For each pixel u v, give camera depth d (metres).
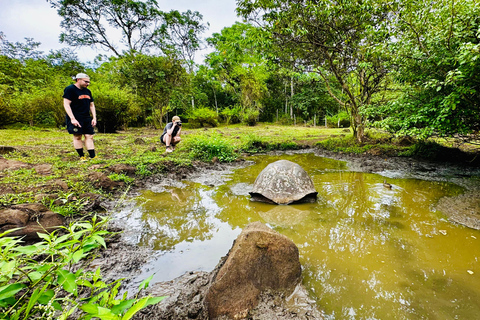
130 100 12.96
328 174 4.71
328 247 2.05
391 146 6.91
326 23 6.42
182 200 3.25
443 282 1.61
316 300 1.45
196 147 6.23
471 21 3.35
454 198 3.15
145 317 1.29
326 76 8.38
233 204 3.13
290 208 2.97
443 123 4.33
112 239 2.12
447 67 3.93
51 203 2.32
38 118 13.91
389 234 2.27
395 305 1.40
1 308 0.76
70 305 1.27
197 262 1.85
